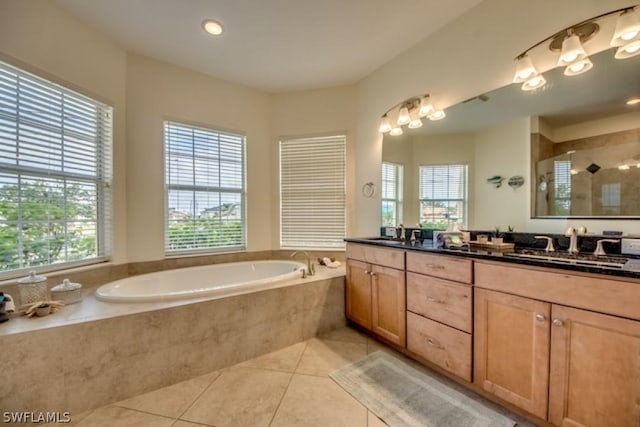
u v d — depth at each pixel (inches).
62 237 81.4
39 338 56.5
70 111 82.8
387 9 80.3
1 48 65.6
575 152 63.1
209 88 117.7
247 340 82.7
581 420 47.0
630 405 42.2
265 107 132.6
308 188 131.8
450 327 68.4
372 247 93.7
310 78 121.0
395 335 84.5
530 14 67.6
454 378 70.9
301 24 86.4
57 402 58.2
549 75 65.2
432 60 92.0
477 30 79.3
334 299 103.3
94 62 87.7
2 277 67.4
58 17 77.4
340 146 128.3
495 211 78.4
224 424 56.8
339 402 62.9
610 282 43.8
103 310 67.6
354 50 100.9
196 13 80.9
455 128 86.5
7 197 69.1
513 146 73.7
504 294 57.6
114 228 94.7
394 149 107.0
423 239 96.2
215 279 114.5
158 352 69.2
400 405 61.6
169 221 110.7
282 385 69.7
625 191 56.7
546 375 51.2
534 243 70.6
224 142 123.7
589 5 58.2
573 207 63.9
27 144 72.6
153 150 105.0
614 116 57.5
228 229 125.2
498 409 60.1
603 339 44.6
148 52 100.7
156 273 101.4
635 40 52.7
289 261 124.3
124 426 56.4
